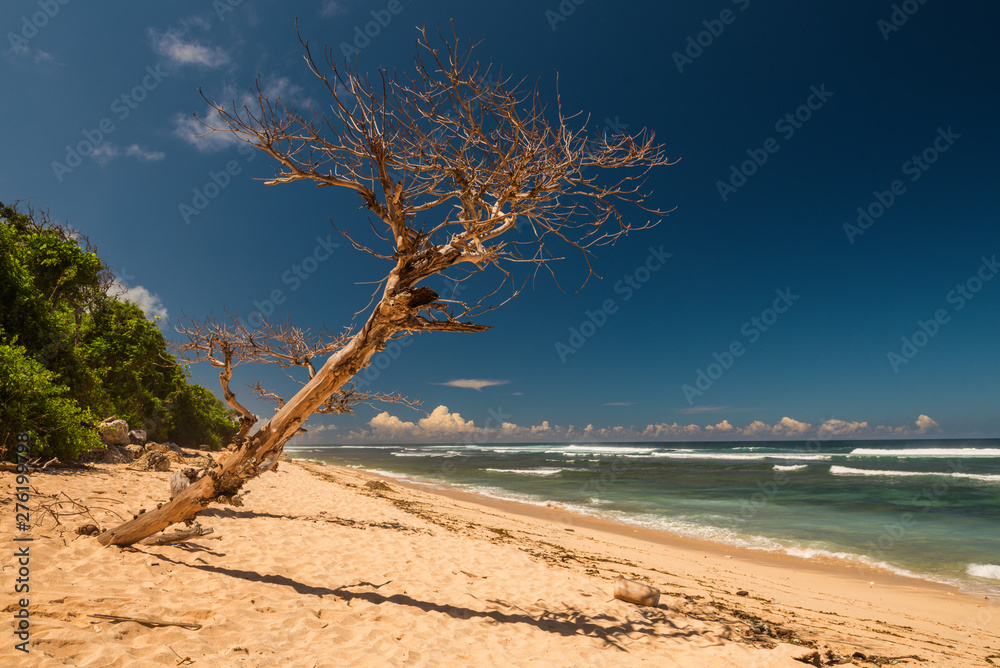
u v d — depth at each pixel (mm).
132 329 20172
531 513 20203
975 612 9016
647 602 7020
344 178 4949
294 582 5996
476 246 5551
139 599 4504
